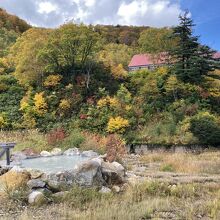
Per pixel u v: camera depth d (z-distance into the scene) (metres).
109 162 14.55
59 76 39.88
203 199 11.07
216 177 14.49
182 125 32.94
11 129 33.41
